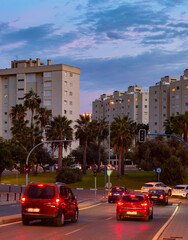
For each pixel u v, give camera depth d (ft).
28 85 427.74
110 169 138.72
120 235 47.52
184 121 246.68
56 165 349.82
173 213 85.66
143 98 501.15
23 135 273.75
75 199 64.03
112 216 76.18
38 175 261.44
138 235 47.80
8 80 442.09
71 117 417.08
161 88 426.92
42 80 421.59
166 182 206.59
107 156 355.36
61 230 51.52
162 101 425.28
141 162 228.63
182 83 398.42
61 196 57.21
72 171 217.15
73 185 207.62
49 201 55.72
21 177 249.96
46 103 412.77
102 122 279.90
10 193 154.10
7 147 183.01
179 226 58.44
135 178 223.51
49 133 246.27
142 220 69.41
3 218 61.57
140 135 123.75
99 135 278.05
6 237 43.42
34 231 49.78
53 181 222.07
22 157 190.19
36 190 56.59
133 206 66.69
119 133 210.38
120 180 215.10
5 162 175.42
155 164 219.20
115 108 537.65
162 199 111.45
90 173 270.05
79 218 71.36
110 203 119.85
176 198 150.00
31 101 296.51
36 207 55.72
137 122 505.66
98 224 60.64
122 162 241.96
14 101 436.35
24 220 56.85
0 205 103.24
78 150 343.26
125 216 67.10
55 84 408.67
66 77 412.16
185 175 208.33
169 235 47.73
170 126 262.06
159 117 427.33
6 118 439.63
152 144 230.48
